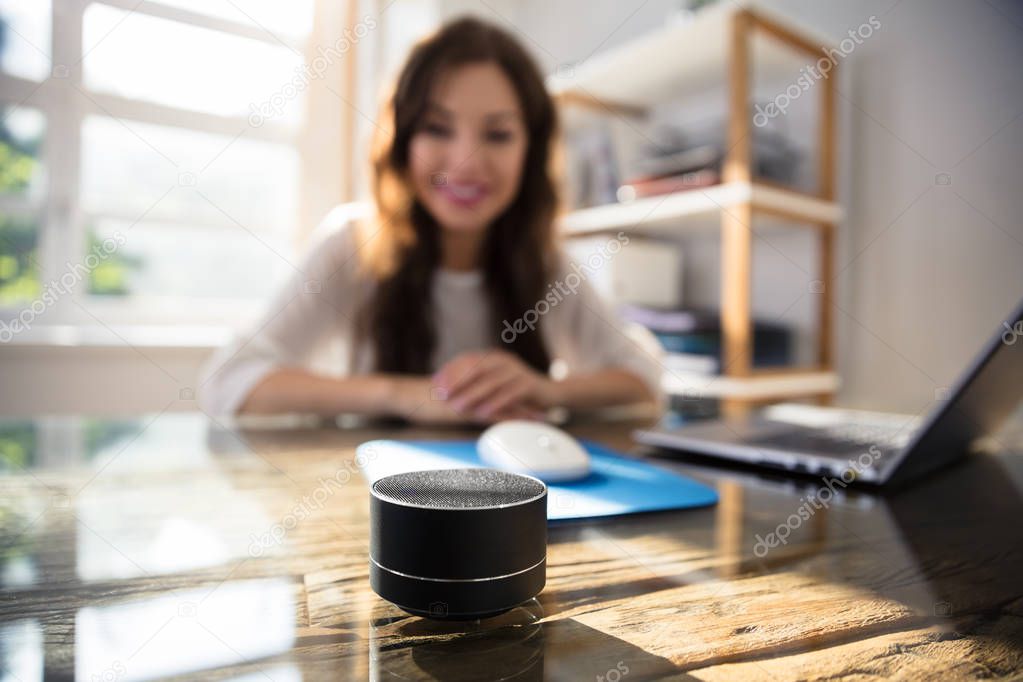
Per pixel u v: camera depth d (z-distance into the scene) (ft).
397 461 1.48
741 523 1.12
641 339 3.49
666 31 4.52
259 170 5.51
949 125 4.02
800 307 4.77
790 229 4.77
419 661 0.62
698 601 0.77
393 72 3.41
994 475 1.58
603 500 1.22
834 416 2.49
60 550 0.92
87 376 4.45
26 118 4.61
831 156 4.52
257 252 5.54
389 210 3.38
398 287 3.34
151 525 1.05
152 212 5.10
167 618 0.71
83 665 0.59
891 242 4.31
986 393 1.38
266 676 0.58
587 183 5.63
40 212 4.69
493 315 3.59
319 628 0.69
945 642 0.66
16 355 4.22
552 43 6.92
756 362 4.43
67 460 1.55
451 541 0.68
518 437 1.42
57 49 4.66
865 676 0.59
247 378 2.66
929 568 0.90
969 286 3.93
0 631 0.66
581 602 0.77
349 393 2.47
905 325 4.24
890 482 1.36
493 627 0.70
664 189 4.63
